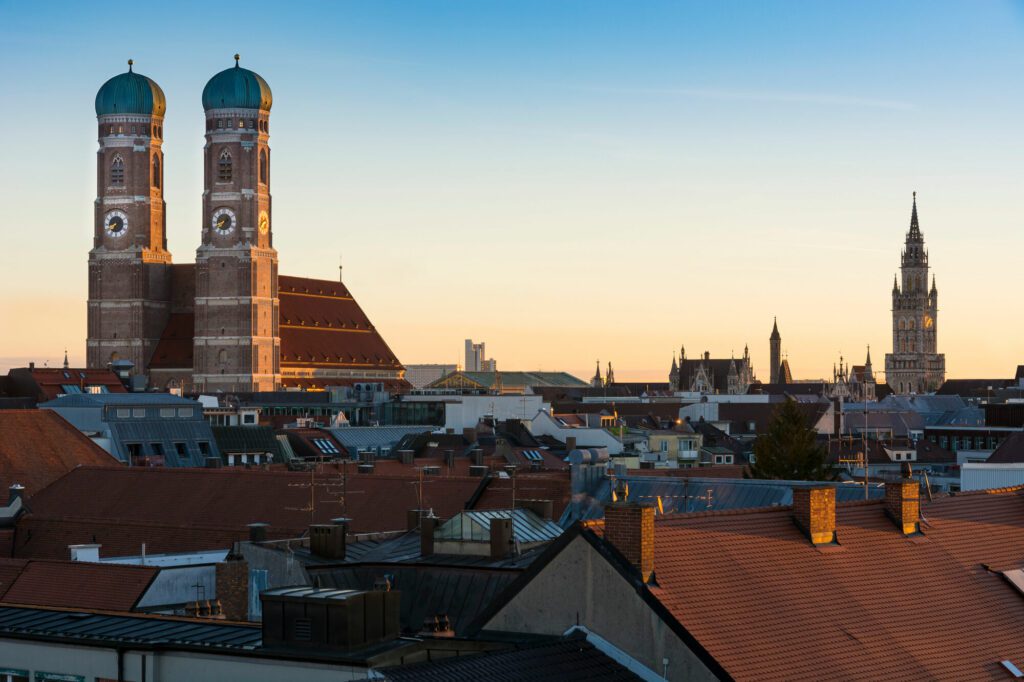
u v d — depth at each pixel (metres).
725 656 59.19
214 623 65.38
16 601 82.94
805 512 69.75
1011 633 69.56
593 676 58.62
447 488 120.12
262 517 123.00
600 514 111.50
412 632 69.62
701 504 111.25
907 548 73.12
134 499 131.88
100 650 63.19
